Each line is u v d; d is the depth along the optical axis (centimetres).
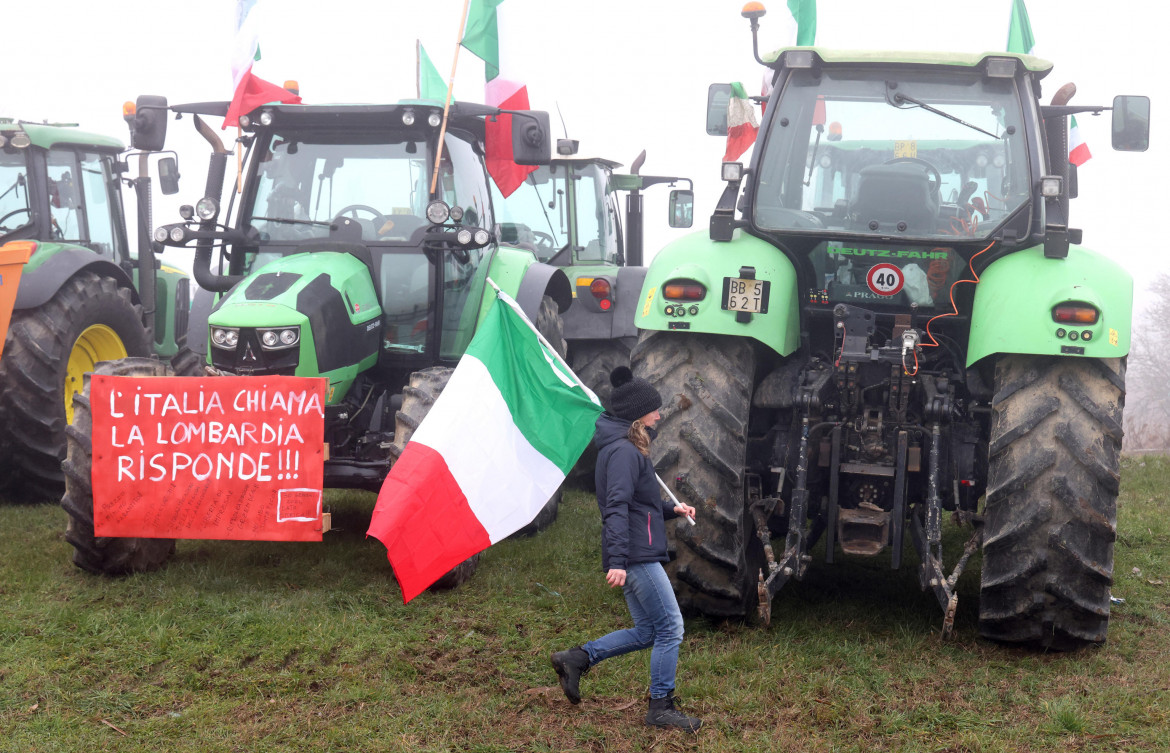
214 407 498
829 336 495
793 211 480
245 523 497
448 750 344
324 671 410
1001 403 427
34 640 439
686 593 454
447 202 595
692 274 453
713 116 557
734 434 448
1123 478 819
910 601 506
